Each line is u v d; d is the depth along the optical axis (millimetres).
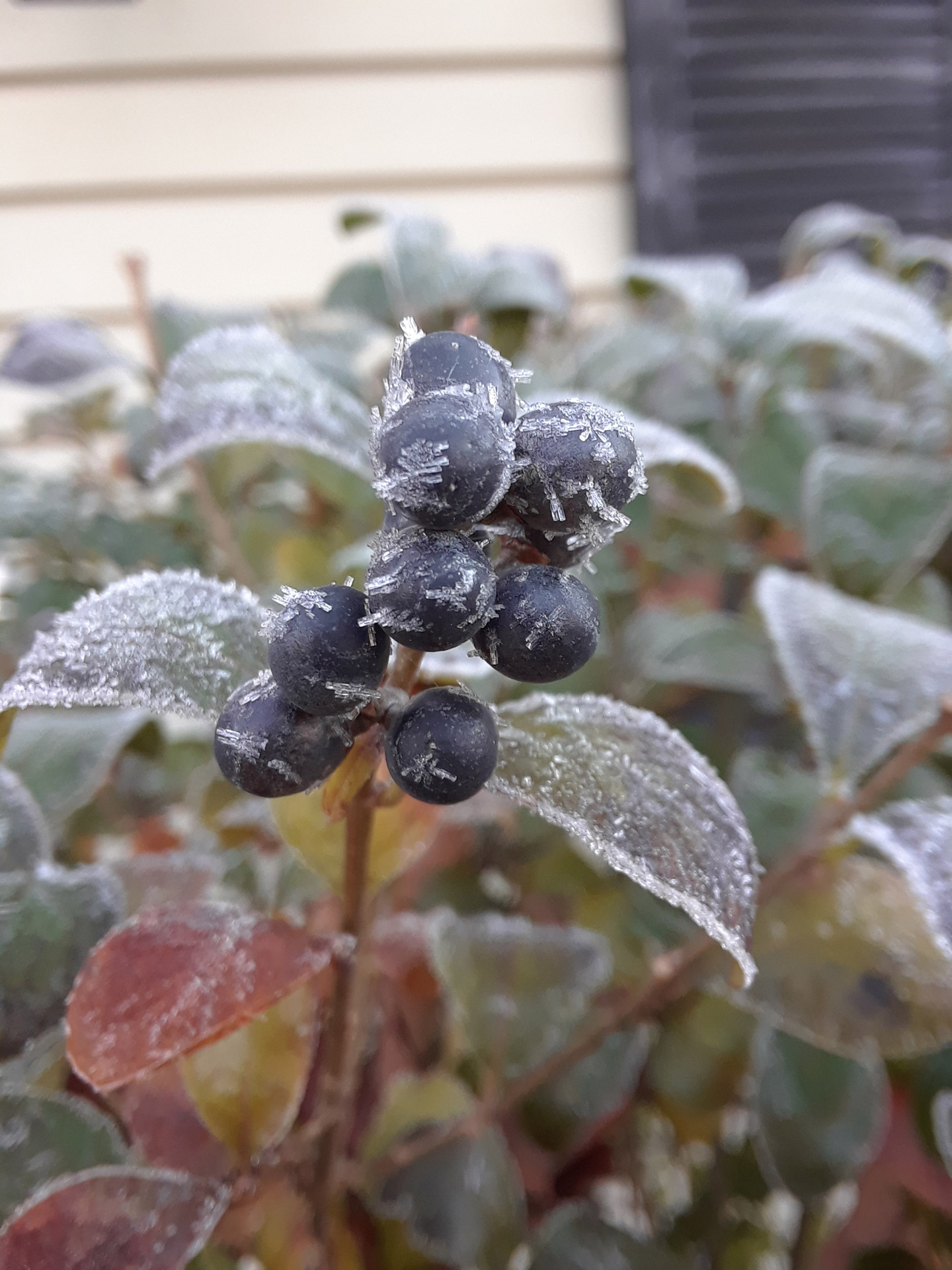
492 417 57
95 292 391
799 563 193
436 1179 121
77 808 130
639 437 104
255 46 375
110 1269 87
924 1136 135
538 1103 135
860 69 397
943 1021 110
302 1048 100
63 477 203
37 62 368
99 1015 83
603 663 158
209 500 170
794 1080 128
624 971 144
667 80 385
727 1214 148
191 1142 104
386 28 379
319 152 388
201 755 183
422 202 396
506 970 132
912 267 231
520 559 67
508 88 390
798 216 403
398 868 94
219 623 77
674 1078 142
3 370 182
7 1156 98
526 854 165
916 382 213
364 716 70
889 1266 137
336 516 192
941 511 155
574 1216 132
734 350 171
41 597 183
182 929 89
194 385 103
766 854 136
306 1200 111
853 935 113
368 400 212
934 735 107
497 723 78
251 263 395
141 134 380
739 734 178
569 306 233
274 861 153
